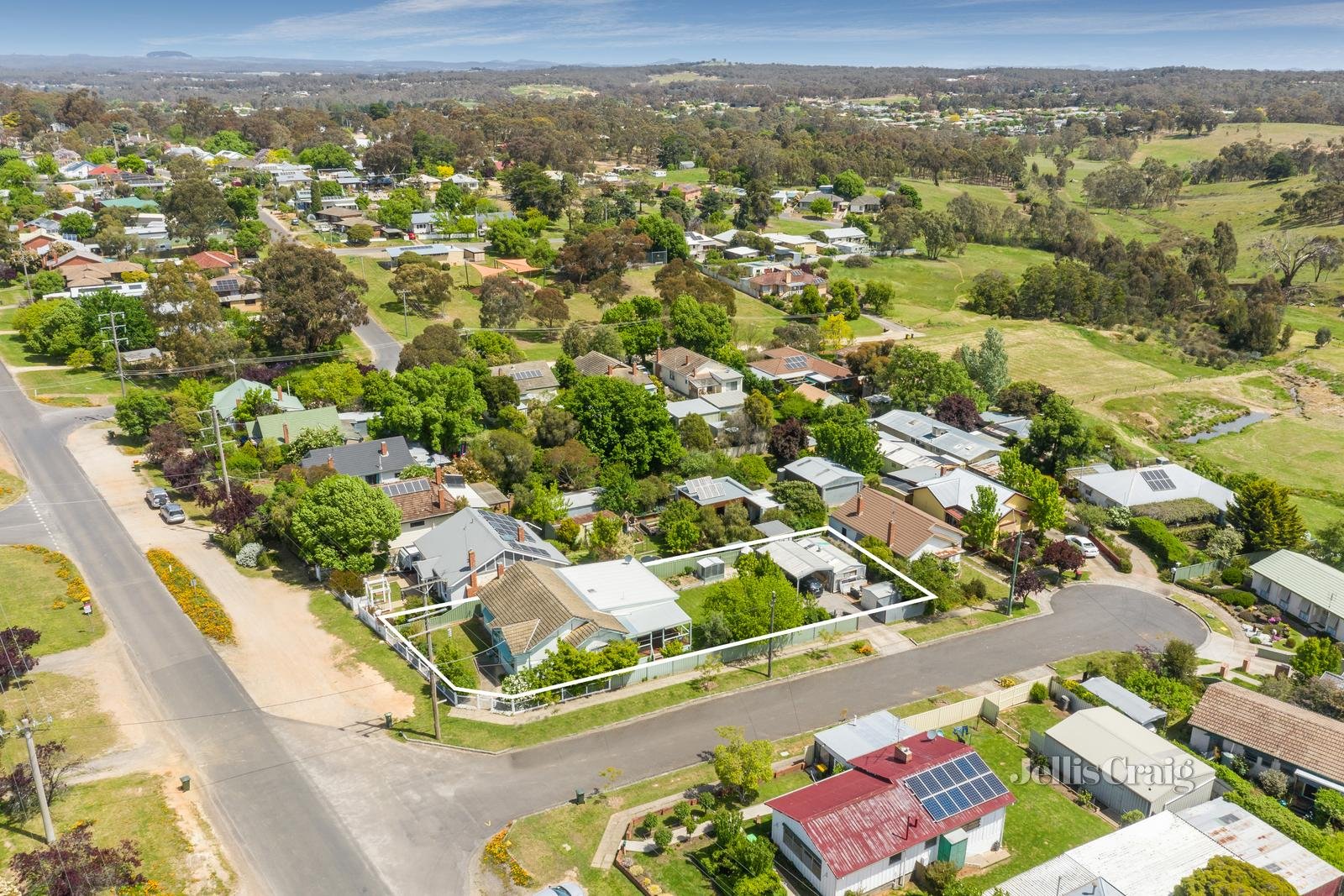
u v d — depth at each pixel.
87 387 91.81
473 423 81.81
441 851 35.94
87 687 45.94
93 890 32.31
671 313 110.25
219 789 39.06
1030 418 92.50
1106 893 33.44
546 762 41.66
